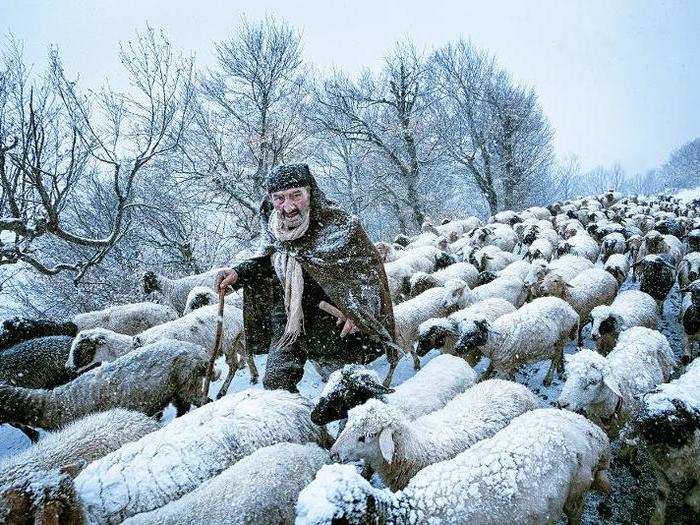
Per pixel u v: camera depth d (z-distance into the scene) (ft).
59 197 29.22
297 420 13.11
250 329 13.12
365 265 11.28
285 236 10.97
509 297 28.19
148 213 52.85
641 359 16.61
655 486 14.03
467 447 12.73
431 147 89.15
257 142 62.03
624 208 68.03
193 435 12.17
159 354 17.69
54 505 9.36
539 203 102.89
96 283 47.01
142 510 10.76
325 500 8.55
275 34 67.62
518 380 21.89
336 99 86.38
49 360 21.50
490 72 93.61
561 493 11.00
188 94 40.96
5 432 20.27
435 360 17.89
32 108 26.68
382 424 11.77
